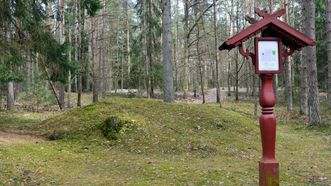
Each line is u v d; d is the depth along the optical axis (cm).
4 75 1738
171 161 948
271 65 566
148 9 3422
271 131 573
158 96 3588
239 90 5075
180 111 1377
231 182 740
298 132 1487
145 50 3488
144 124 1212
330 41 2038
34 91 2352
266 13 561
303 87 2089
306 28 1548
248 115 2127
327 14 2012
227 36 4159
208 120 1302
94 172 836
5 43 1405
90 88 4606
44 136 1242
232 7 3931
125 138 1137
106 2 3262
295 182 752
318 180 773
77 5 2670
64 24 2842
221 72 5916
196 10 3105
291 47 586
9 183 699
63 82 1647
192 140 1120
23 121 1684
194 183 733
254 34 559
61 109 2289
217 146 1095
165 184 727
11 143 1016
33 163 859
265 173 569
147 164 903
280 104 3034
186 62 3045
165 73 1688
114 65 4762
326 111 2197
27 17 1437
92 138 1163
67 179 767
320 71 3167
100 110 1351
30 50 1470
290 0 3688
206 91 4978
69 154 1010
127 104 1412
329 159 990
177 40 4956
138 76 3641
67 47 1605
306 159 989
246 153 1052
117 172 834
